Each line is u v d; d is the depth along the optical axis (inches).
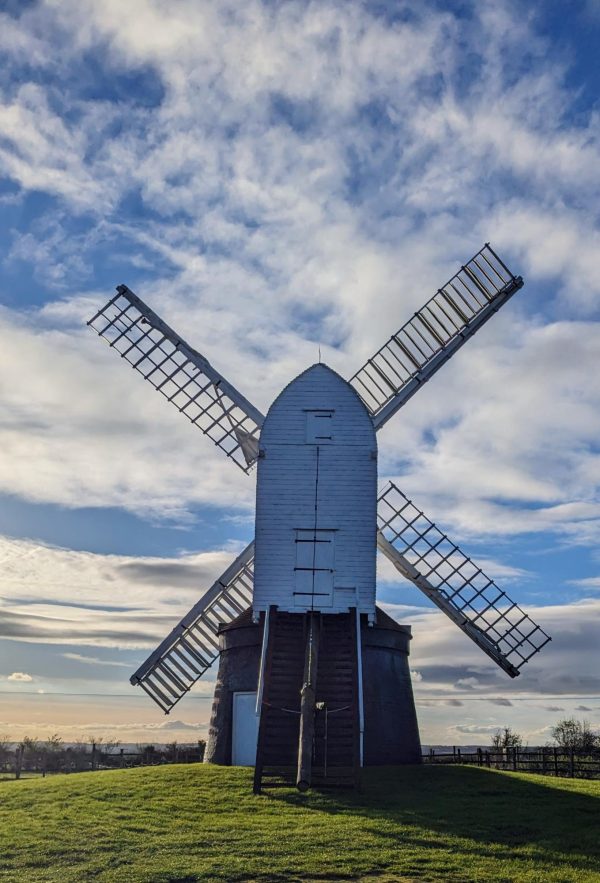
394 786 1173.7
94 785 1187.9
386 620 1435.8
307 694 1182.3
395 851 879.1
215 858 858.8
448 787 1169.4
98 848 893.8
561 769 1546.5
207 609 1550.2
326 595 1326.3
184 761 1841.8
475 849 890.1
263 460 1380.4
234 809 1050.7
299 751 1164.5
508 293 1545.3
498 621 1546.5
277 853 873.5
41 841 917.8
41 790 1167.6
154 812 1034.7
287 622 1332.4
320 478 1370.6
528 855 871.1
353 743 1179.3
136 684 1539.1
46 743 2050.9
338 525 1352.1
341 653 1305.4
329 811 1039.6
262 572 1337.4
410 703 1432.1
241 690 1389.0
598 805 1084.5
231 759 1365.7
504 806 1066.7
